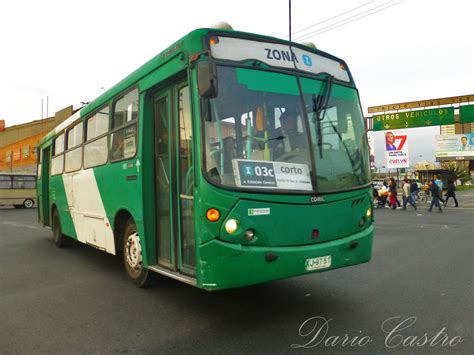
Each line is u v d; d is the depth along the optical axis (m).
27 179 31.84
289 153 4.36
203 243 3.99
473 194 43.75
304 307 4.88
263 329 4.18
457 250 8.64
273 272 3.99
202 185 4.00
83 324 4.48
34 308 5.09
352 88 5.27
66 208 9.13
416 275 6.42
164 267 5.15
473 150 69.75
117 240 6.38
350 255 4.53
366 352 3.59
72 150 8.63
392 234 11.45
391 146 26.73
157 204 5.41
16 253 9.31
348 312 4.66
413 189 21.45
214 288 3.92
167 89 5.12
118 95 6.32
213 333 4.11
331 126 4.79
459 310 4.67
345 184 4.65
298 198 4.21
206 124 4.06
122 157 6.05
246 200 3.95
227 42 4.39
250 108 4.30
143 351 3.73
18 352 3.78
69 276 6.87
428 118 24.81
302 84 4.72
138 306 5.07
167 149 5.12
